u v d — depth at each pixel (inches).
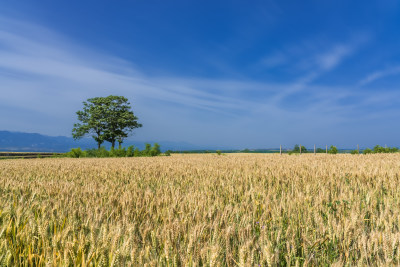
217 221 104.7
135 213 127.6
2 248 85.4
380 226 114.0
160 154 1667.1
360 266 79.7
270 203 141.7
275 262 79.5
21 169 426.0
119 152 1627.7
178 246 88.0
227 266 80.4
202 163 518.3
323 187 189.5
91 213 112.7
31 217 112.1
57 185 215.0
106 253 74.3
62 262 73.2
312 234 102.7
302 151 1518.2
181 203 137.5
